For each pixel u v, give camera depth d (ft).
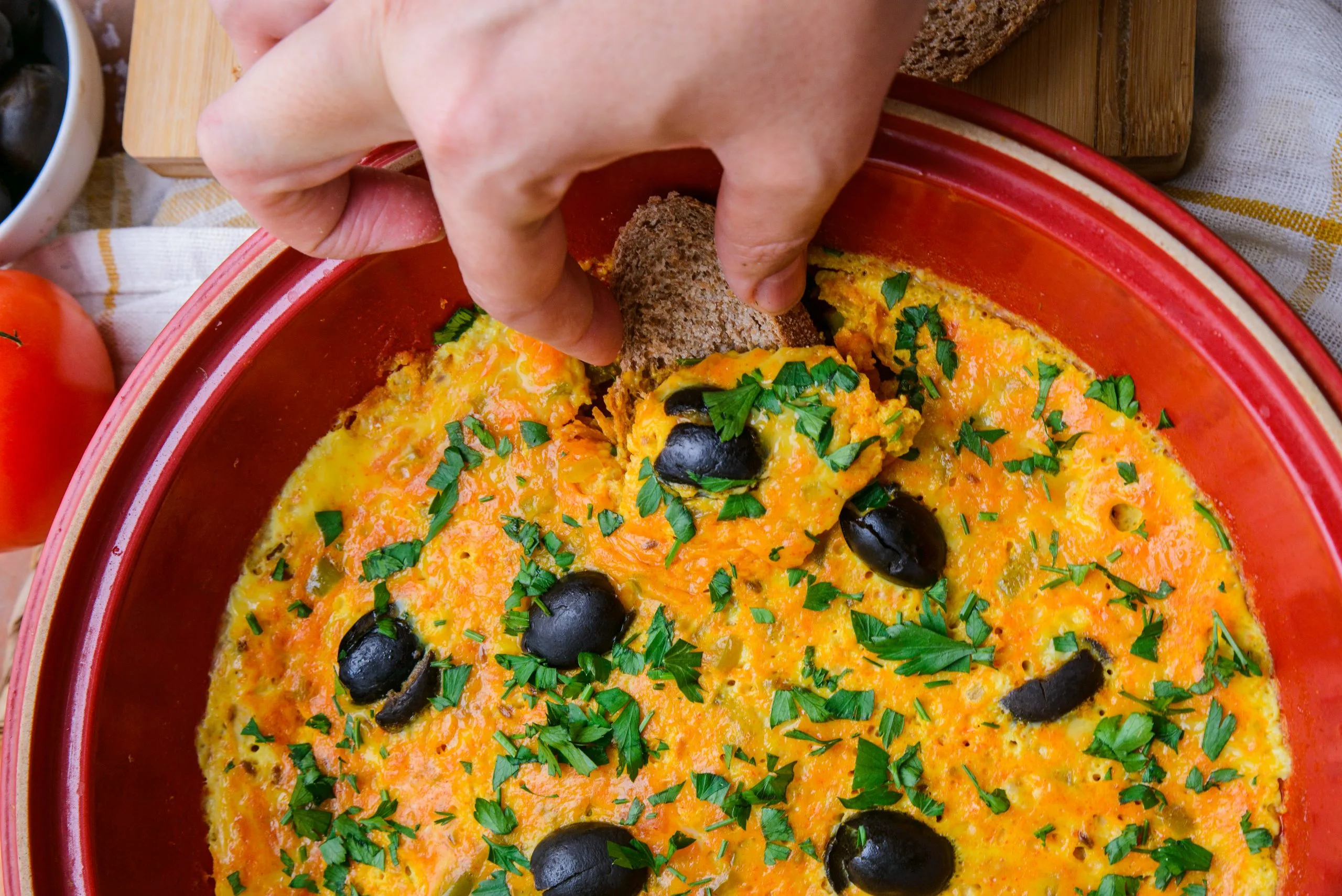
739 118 0.82
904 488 1.13
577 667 1.13
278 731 1.17
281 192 0.91
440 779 1.14
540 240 0.89
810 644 1.13
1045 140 1.05
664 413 1.09
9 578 1.32
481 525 1.17
